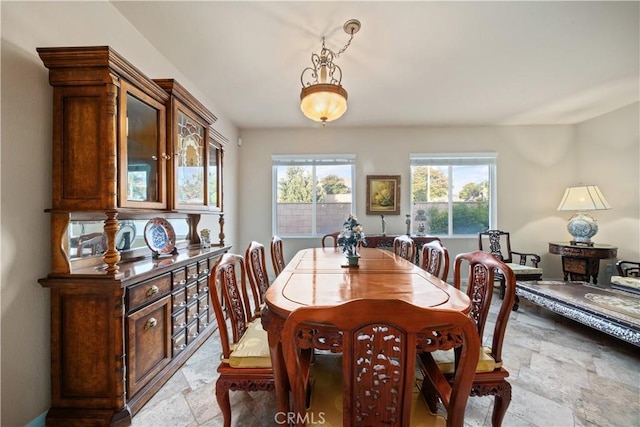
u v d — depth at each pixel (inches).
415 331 29.1
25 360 54.5
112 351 56.9
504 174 176.4
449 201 180.5
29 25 55.3
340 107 81.6
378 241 163.8
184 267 81.6
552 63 104.0
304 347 35.6
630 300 100.9
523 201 176.1
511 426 58.2
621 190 148.8
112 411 56.7
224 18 79.4
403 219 179.6
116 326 56.9
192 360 83.4
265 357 52.7
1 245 51.1
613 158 152.3
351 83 119.2
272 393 69.3
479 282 57.7
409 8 75.7
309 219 183.6
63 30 62.2
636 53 97.6
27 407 54.7
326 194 183.3
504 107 147.0
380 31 85.2
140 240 84.1
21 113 53.9
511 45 92.7
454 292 54.5
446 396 38.1
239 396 68.5
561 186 174.4
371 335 30.2
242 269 66.9
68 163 57.3
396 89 125.2
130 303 59.6
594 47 94.0
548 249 174.1
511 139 176.1
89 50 54.7
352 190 181.9
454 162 178.4
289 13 77.4
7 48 51.7
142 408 63.2
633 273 138.6
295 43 91.1
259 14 77.9
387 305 28.9
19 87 53.6
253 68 106.8
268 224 181.3
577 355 87.2
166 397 67.2
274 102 139.8
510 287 49.8
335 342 35.2
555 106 145.6
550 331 105.3
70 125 57.3
